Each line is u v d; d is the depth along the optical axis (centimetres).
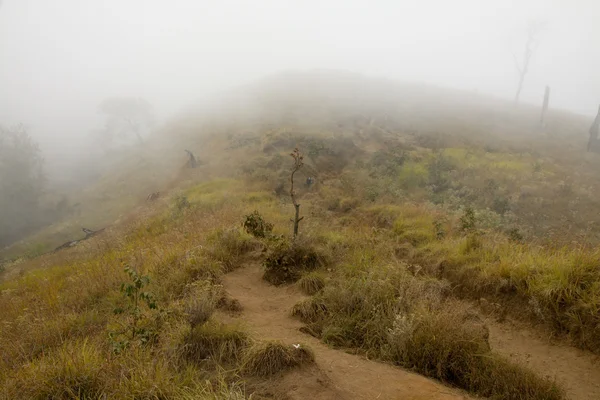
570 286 485
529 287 522
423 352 393
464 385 368
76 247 1673
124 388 303
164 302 541
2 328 559
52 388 317
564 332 473
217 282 630
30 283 997
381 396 321
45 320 548
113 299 603
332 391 318
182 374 339
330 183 1859
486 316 545
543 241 862
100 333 473
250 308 541
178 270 650
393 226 1007
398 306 473
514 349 468
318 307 507
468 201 1547
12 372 383
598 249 537
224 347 380
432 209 1252
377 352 414
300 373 341
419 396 324
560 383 394
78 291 678
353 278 558
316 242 777
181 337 390
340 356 401
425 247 758
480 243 708
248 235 841
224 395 293
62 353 373
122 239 1295
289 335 450
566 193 1596
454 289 604
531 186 1655
